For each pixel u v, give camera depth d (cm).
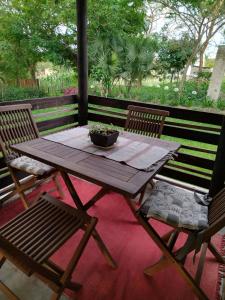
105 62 472
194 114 229
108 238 177
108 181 118
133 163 139
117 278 144
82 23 250
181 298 134
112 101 279
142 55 474
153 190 157
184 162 249
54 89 571
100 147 160
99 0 542
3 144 196
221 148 209
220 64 344
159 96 407
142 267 153
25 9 600
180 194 155
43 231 129
